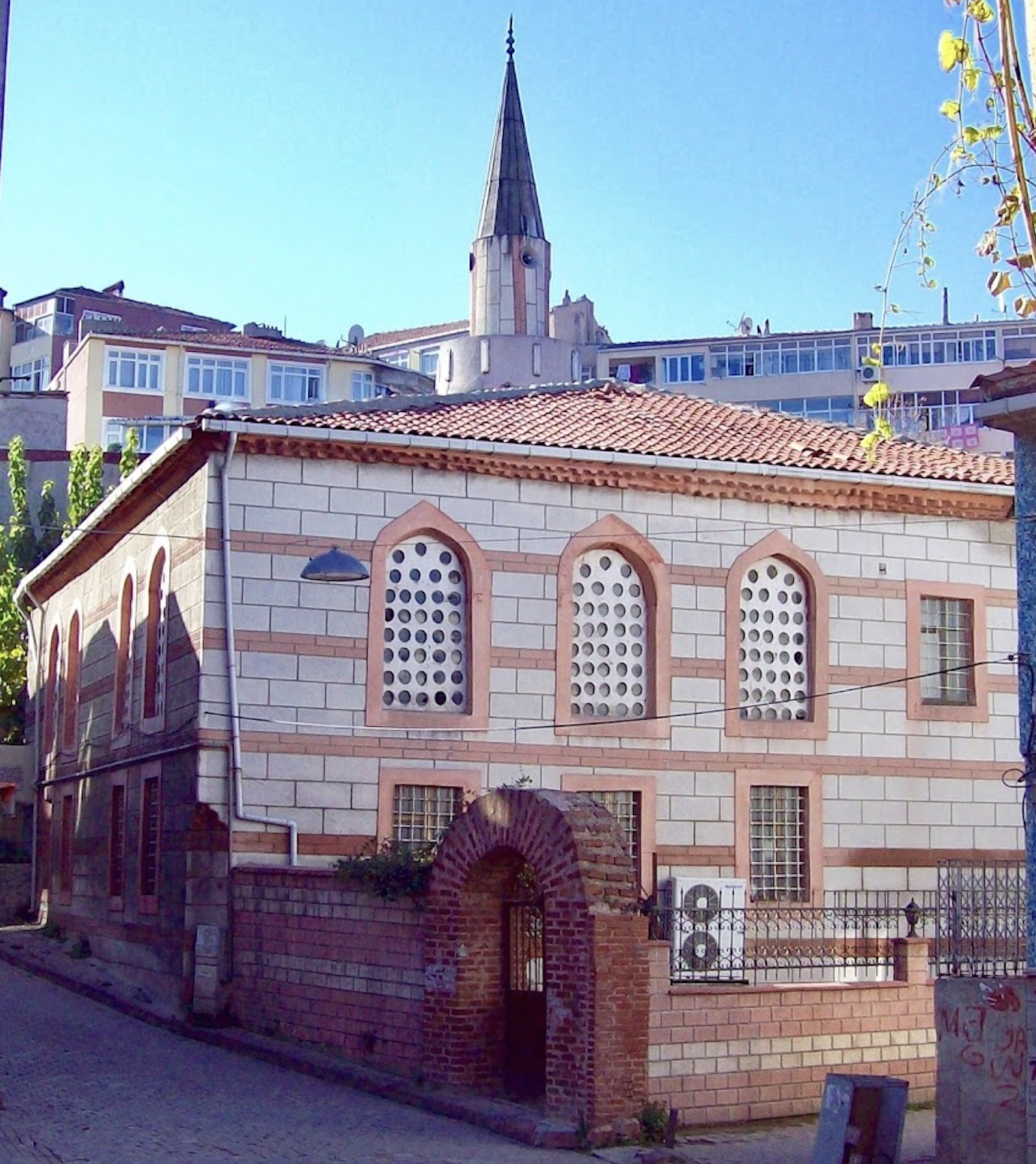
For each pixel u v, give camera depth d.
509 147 44.19
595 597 26.92
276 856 24.30
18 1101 17.70
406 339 85.25
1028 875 16.17
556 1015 17.17
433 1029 18.53
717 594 27.41
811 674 27.89
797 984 19.34
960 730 28.77
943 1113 15.81
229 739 24.39
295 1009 21.67
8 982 29.61
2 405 62.56
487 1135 16.83
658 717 26.75
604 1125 16.69
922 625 28.78
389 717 25.25
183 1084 19.28
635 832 26.48
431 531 25.91
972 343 72.44
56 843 36.09
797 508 28.11
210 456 24.81
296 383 67.75
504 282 43.09
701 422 30.20
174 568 26.75
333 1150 15.79
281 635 24.84
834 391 73.62
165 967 26.06
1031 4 15.38
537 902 18.44
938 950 19.50
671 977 18.55
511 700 26.00
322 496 25.30
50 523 45.53
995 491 29.03
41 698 39.28
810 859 27.33
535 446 26.16
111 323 74.44
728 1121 18.33
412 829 25.38
